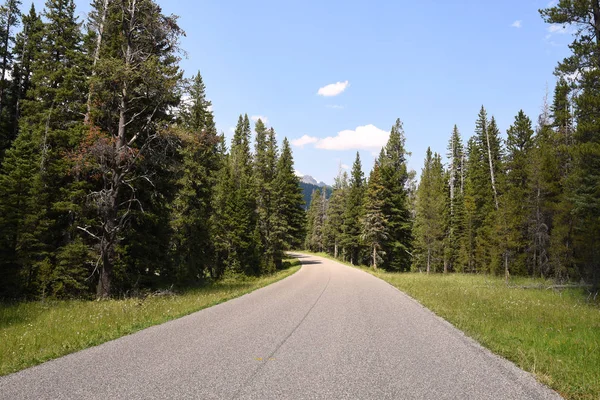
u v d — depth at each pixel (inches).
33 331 338.3
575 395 182.4
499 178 1460.4
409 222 1991.9
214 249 1375.5
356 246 2370.8
